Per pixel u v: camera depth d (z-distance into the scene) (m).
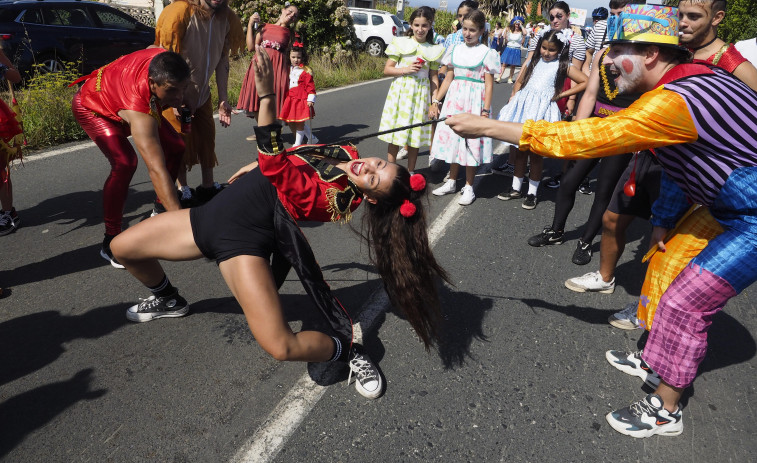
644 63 2.17
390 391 2.67
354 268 3.82
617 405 2.66
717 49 3.23
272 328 2.29
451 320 3.26
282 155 2.23
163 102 3.15
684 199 2.46
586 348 3.08
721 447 2.44
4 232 4.01
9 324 3.01
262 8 12.54
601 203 3.86
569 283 3.70
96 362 2.74
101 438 2.29
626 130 1.94
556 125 2.07
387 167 2.34
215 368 2.75
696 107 1.89
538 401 2.65
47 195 4.79
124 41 9.85
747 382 2.88
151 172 3.12
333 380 2.72
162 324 3.08
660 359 2.37
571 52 5.44
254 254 2.33
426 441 2.38
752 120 1.93
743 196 2.01
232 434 2.36
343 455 2.28
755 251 2.08
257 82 2.27
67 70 8.80
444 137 5.05
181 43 4.07
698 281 2.21
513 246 4.32
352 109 9.66
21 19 8.67
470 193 5.12
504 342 3.09
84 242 3.97
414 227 2.46
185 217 2.51
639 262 4.16
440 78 5.65
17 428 2.32
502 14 32.88
